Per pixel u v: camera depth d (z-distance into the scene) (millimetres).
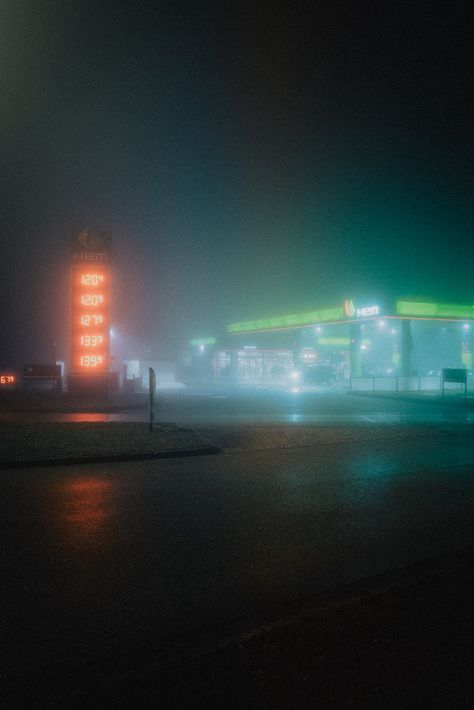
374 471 12664
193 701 3332
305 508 9164
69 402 32562
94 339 35688
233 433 19422
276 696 3377
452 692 3426
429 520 8445
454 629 4270
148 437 16953
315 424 22500
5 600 5344
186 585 5762
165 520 8375
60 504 9391
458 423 23250
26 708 3377
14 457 13453
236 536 7551
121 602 5305
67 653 4281
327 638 4129
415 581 5383
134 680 3584
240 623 4641
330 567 6348
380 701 3332
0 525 8078
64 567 6285
